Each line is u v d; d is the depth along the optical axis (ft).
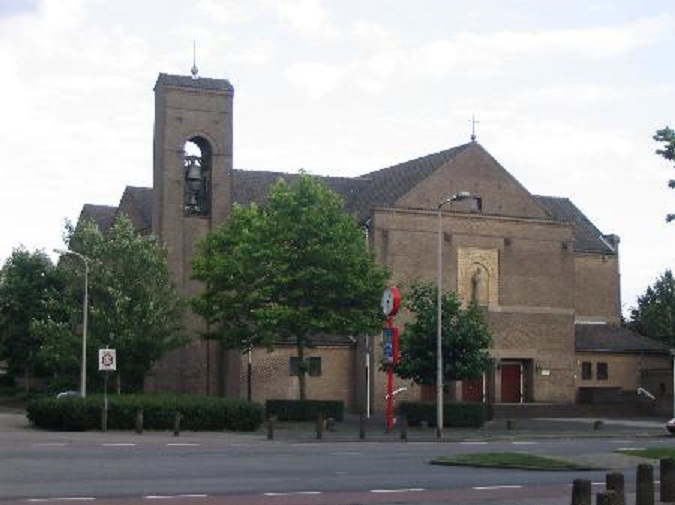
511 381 200.34
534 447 108.06
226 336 154.71
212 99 185.47
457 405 150.10
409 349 149.07
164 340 160.45
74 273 162.71
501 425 157.79
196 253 171.32
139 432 120.88
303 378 153.89
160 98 183.83
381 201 195.52
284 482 64.80
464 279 194.90
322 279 147.02
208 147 186.19
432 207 193.36
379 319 152.25
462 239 195.42
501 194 200.44
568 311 204.23
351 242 152.56
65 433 118.32
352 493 58.75
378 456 89.86
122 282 161.27
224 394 179.42
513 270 200.03
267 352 165.68
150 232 192.13
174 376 178.40
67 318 175.63
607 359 212.02
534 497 58.23
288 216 150.92
